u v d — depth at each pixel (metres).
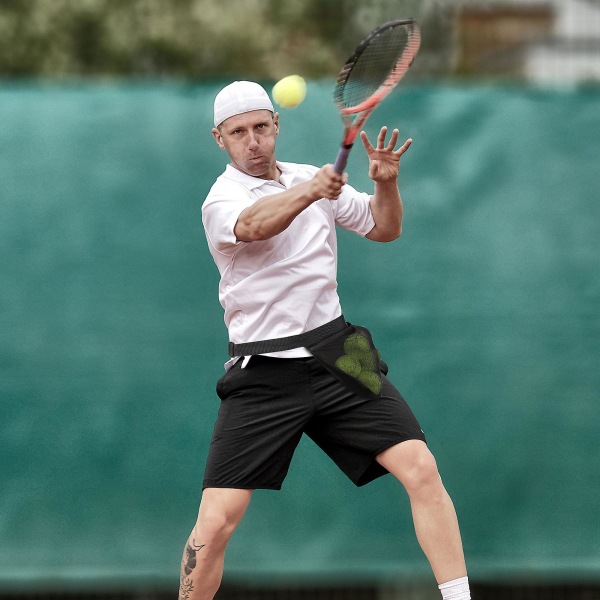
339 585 22.06
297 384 13.80
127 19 38.72
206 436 19.80
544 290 20.00
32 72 37.75
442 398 19.89
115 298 19.78
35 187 19.73
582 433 19.92
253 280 13.73
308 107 19.88
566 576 20.02
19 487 19.62
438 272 19.97
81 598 21.95
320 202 14.09
